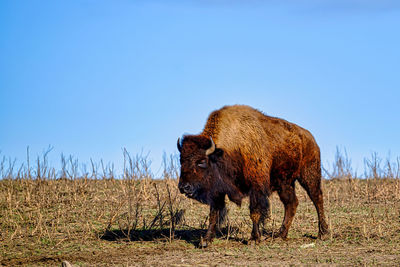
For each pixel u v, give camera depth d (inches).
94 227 1481.3
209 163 1214.9
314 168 1445.6
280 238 1359.5
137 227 1485.0
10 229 1470.2
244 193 1315.2
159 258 1125.1
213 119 1295.5
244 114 1328.7
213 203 1261.1
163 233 1424.7
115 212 1582.2
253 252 1181.7
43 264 1088.8
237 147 1277.1
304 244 1264.8
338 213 1685.5
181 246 1267.2
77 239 1354.6
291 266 1026.1
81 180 2084.2
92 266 1053.2
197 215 1651.1
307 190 1443.2
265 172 1312.7
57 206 1753.2
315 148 1459.2
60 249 1243.8
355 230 1428.4
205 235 1279.5
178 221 1510.8
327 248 1219.2
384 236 1334.9
